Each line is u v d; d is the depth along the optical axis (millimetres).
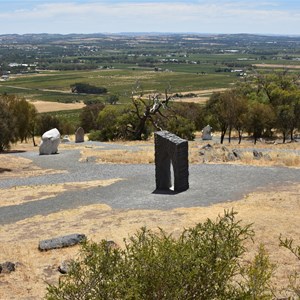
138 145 50156
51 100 171500
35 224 19016
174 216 18578
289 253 13781
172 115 62656
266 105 58938
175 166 23312
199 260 6699
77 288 6930
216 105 61594
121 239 15945
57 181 29016
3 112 47969
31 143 62719
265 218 17281
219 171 27703
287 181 24375
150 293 6613
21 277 13477
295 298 10617
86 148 47375
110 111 64750
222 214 18125
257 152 33906
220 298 6875
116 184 26141
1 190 26656
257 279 7586
